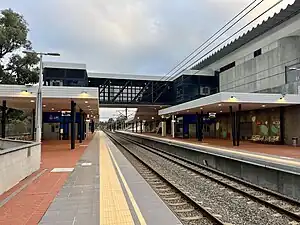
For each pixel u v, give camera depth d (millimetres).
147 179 12312
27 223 5555
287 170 10797
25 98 22938
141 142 42781
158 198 7578
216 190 10586
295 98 24859
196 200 8688
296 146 25109
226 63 44438
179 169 16047
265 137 30688
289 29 30250
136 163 17984
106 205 6859
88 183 9539
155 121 79375
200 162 19484
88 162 15281
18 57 34656
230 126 39781
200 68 54500
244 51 39312
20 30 33625
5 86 21719
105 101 47344
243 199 9188
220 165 16484
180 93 47656
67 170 12383
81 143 32594
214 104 26375
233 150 20453
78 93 22219
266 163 12234
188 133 44000
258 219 7070
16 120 40719
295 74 28750
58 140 37594
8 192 8062
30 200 7273
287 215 7418
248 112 35156
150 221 5715
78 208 6590
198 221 6547
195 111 36219
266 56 33781
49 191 8305
